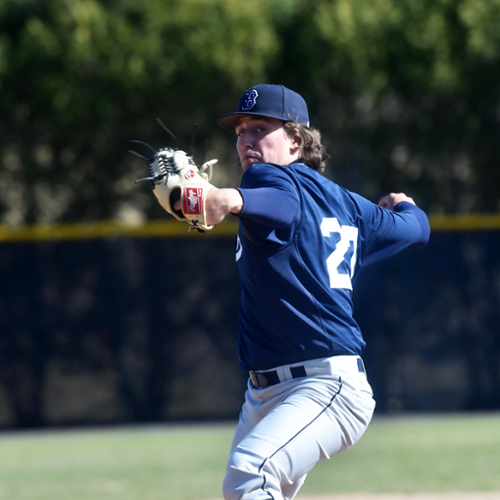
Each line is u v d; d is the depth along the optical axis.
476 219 36.19
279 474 8.49
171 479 20.94
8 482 20.97
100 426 34.94
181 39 36.66
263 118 9.67
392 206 11.32
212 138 39.22
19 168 39.34
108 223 36.56
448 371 35.81
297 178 9.15
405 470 21.67
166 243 35.91
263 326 9.19
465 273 36.09
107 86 36.84
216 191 8.16
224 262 36.03
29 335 35.25
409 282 36.16
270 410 9.34
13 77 36.62
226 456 25.00
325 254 9.08
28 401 35.00
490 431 29.08
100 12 36.50
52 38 36.16
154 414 35.22
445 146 39.97
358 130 39.44
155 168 8.39
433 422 32.38
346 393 8.93
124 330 35.44
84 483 20.58
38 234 35.59
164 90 37.38
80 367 35.25
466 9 37.22
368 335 35.94
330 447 8.84
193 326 35.75
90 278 35.59
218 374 35.59
